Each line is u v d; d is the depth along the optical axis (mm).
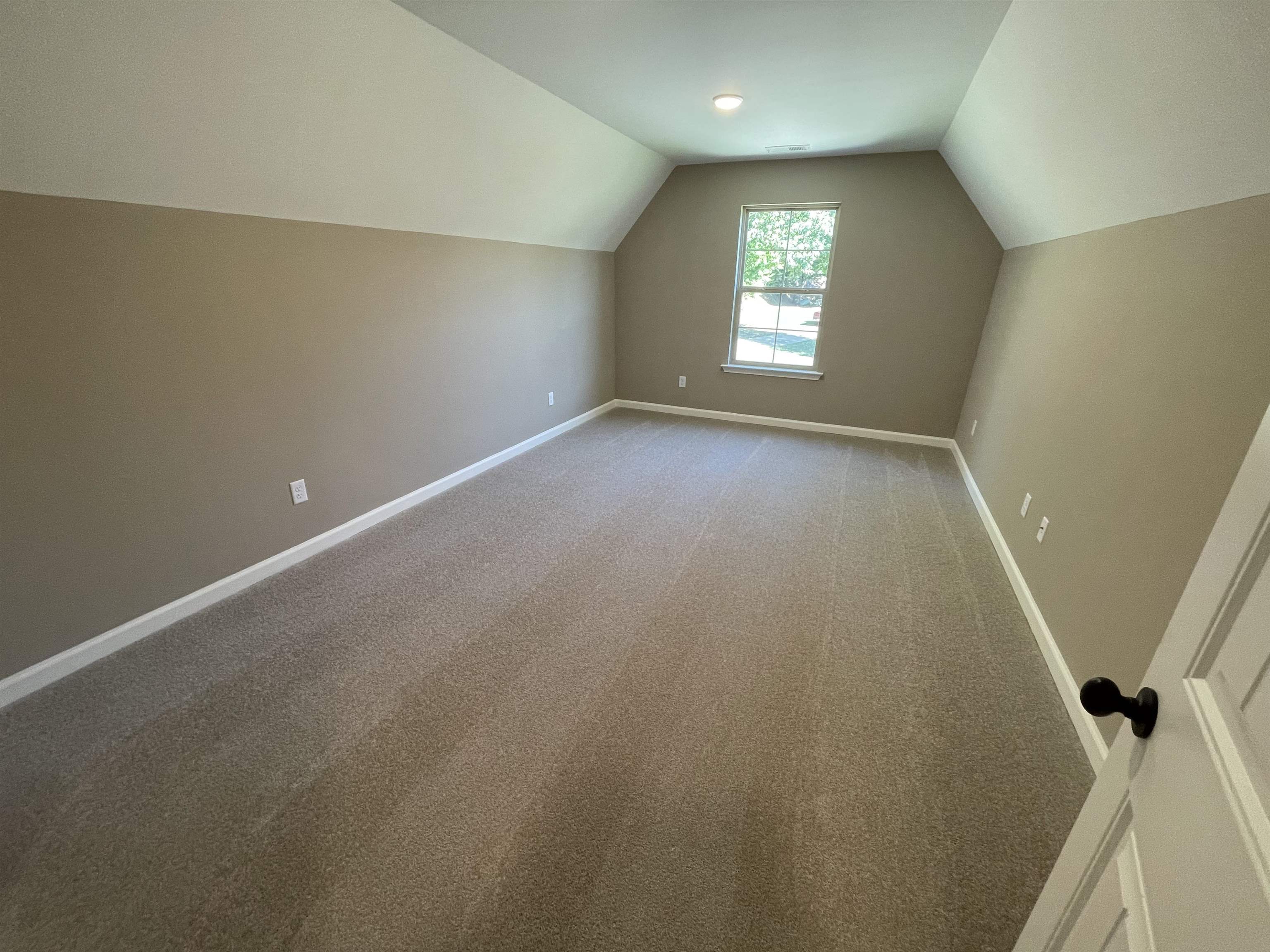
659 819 1457
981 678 2000
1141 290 1847
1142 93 1505
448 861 1347
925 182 4145
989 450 3438
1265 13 1019
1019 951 901
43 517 1822
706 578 2621
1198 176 1502
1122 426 1838
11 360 1687
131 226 1889
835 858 1365
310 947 1172
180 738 1692
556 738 1706
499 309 3793
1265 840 432
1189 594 631
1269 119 1152
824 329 4742
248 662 2021
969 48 2271
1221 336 1386
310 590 2484
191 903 1255
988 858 1370
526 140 3098
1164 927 534
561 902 1260
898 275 4406
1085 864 749
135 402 1996
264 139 2033
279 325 2430
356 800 1501
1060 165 2279
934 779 1585
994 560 2834
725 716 1806
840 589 2545
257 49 1757
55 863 1337
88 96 1551
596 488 3662
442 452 3523
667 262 5066
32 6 1332
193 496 2234
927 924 1227
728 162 4566
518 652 2094
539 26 2100
